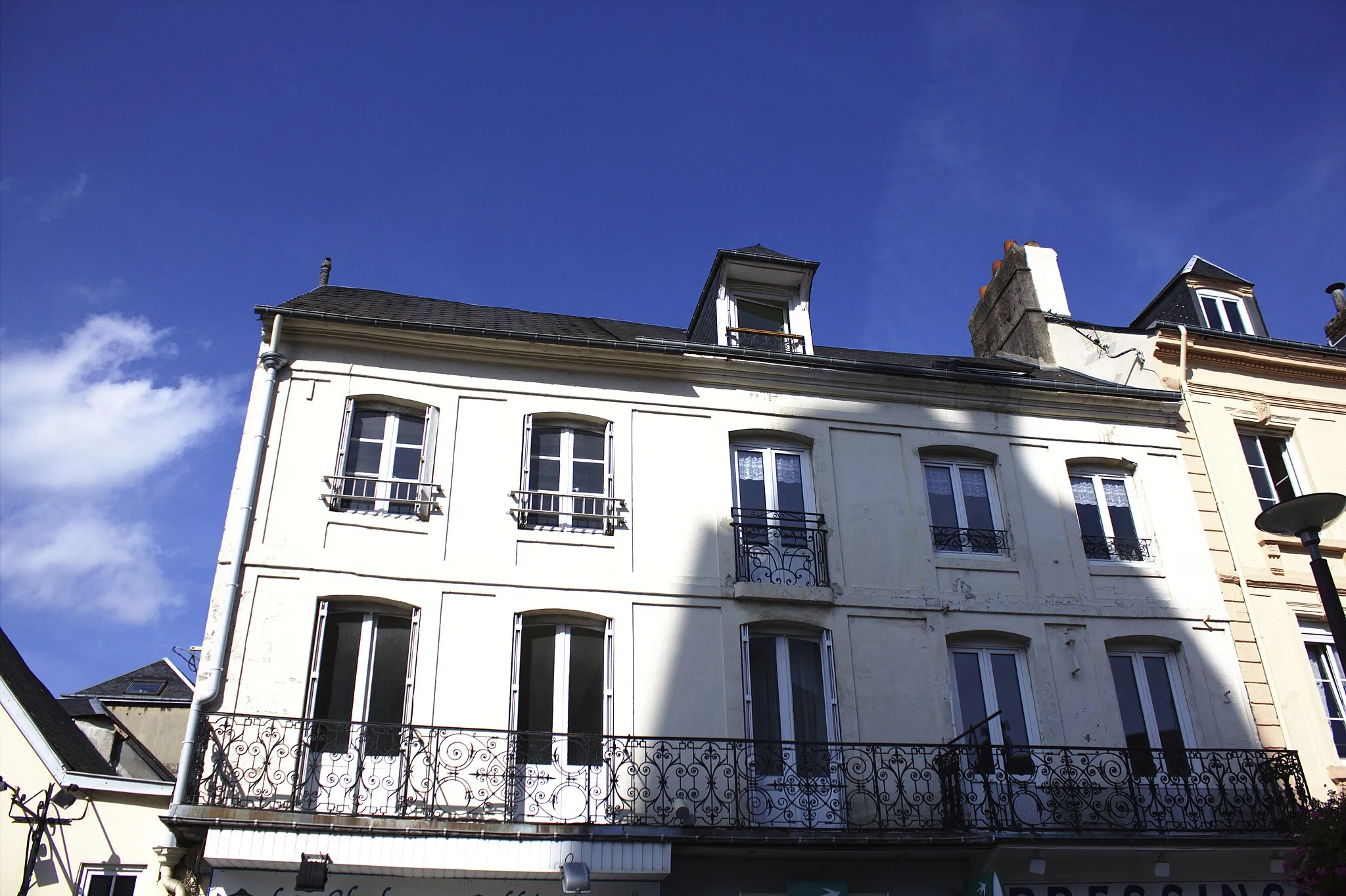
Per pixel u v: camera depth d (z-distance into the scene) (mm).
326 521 10656
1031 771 10922
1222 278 16188
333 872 9000
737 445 12445
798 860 10047
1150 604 12375
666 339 14953
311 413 11211
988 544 12469
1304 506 8461
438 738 9758
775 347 13461
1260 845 10430
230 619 9914
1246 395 14484
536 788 9883
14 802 10312
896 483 12500
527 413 11805
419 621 10398
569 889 8680
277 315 11344
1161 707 11977
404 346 11773
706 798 9977
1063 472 13094
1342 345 17547
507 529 11062
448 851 8961
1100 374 15141
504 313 15023
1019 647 11930
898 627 11555
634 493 11656
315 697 9891
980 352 18156
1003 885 10273
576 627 10891
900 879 10180
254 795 9188
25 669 13156
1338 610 8312
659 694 10586
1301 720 12070
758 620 11180
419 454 11461
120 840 10625
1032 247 17406
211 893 8820
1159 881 10648
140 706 15453
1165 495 13234
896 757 10680
